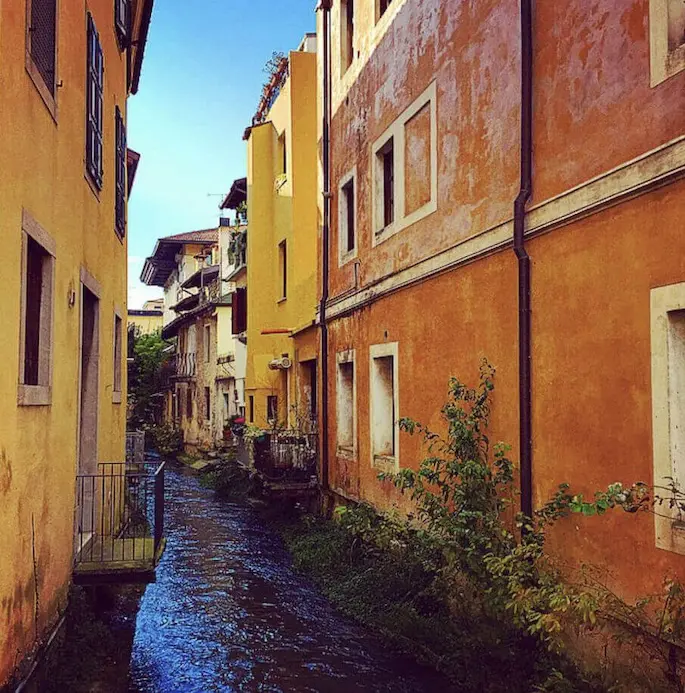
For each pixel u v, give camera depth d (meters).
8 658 4.69
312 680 6.78
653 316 4.88
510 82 6.95
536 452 6.31
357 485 11.28
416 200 9.36
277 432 14.97
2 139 4.48
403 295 9.62
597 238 5.52
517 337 6.75
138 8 11.59
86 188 7.66
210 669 7.05
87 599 7.64
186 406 32.28
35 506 5.42
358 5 11.94
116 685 6.26
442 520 6.82
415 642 7.29
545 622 4.92
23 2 4.94
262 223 18.53
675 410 4.73
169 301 43.78
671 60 4.77
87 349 8.65
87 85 7.66
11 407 4.75
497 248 7.09
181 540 13.46
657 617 4.63
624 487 5.15
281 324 17.62
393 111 10.17
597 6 5.58
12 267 4.75
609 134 5.41
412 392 9.23
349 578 9.79
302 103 16.39
